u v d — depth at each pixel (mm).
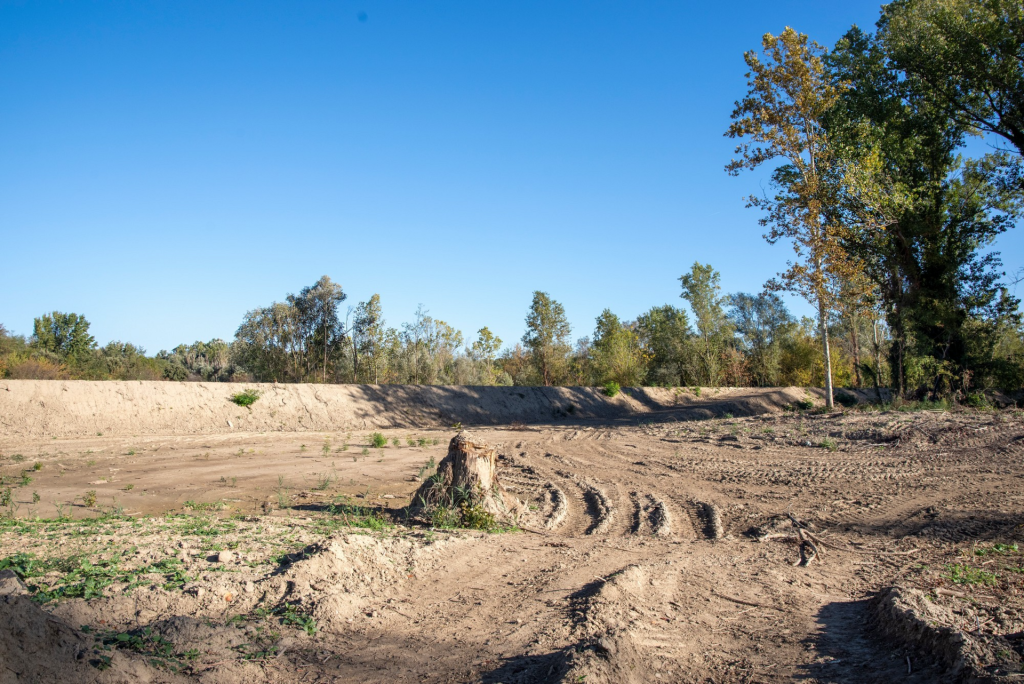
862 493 13984
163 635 5316
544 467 18047
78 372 37625
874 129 27797
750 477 15797
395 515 12070
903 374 29125
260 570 7230
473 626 6461
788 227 26000
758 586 8508
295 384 30797
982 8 26141
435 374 47031
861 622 6930
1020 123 27172
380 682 5086
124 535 8641
